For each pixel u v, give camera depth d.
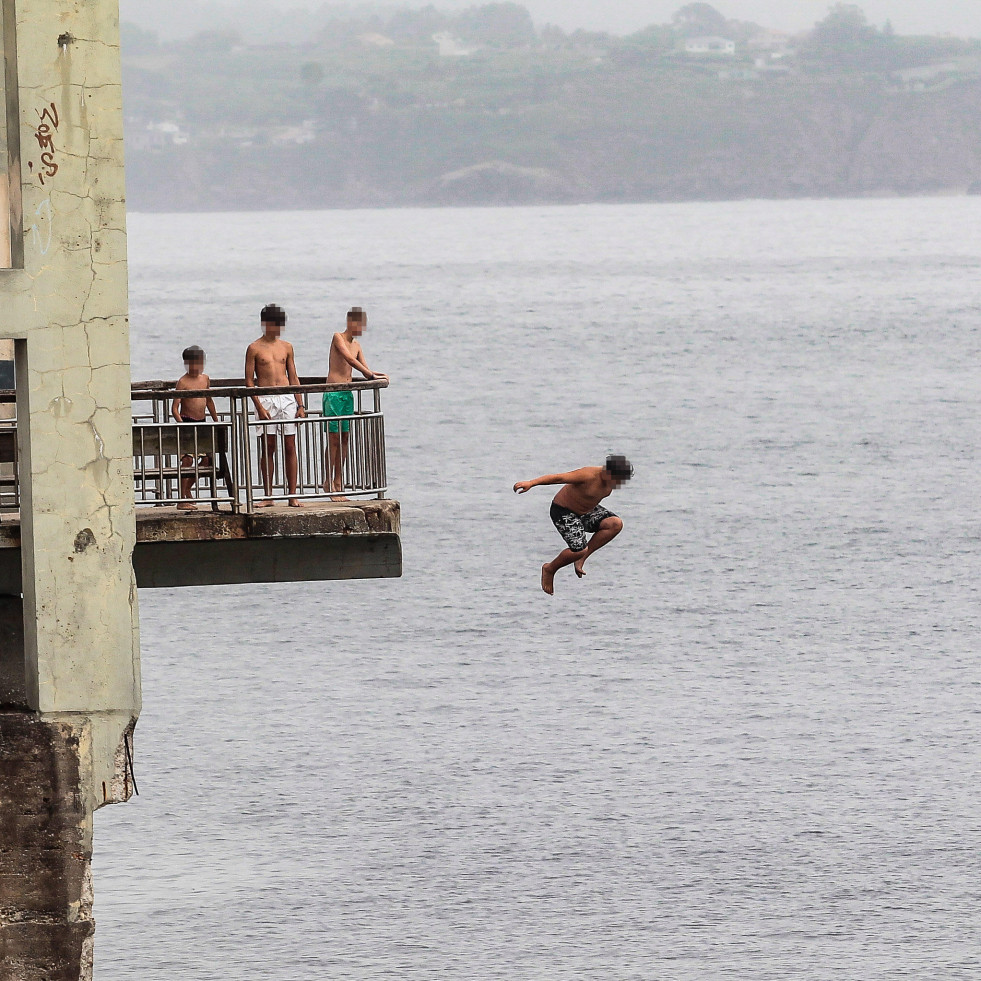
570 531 62.06
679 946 74.12
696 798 91.62
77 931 46.78
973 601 138.25
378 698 110.88
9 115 45.38
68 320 45.47
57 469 45.72
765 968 71.81
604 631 129.12
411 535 163.75
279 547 52.69
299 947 73.75
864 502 182.88
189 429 54.91
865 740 101.62
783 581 146.00
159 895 79.12
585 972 71.50
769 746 100.50
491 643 125.50
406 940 74.56
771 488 192.62
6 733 46.03
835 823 87.75
